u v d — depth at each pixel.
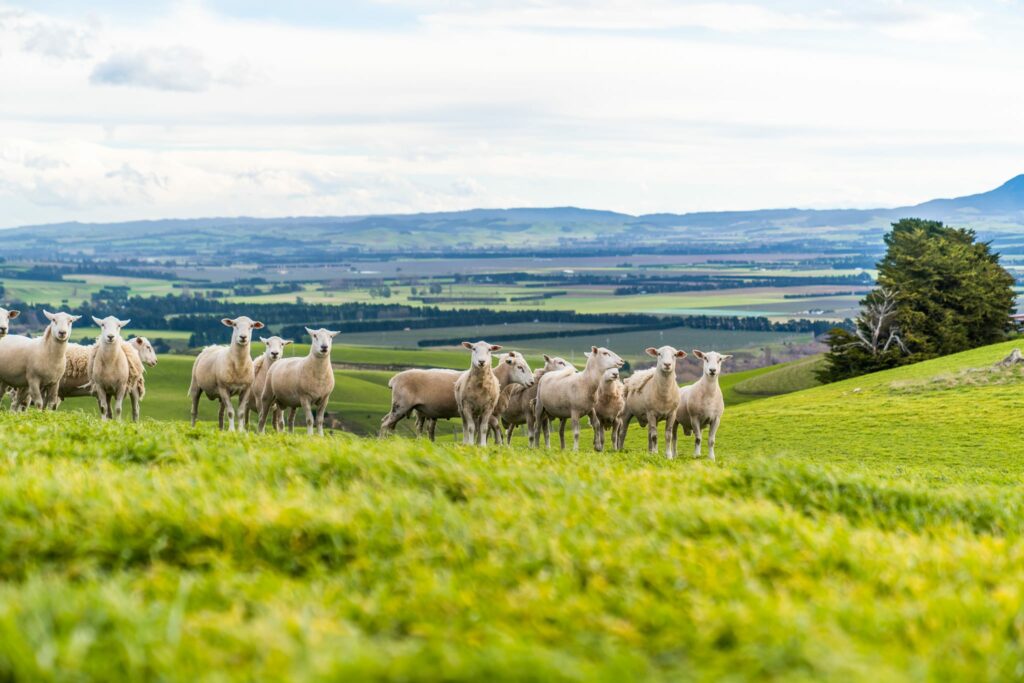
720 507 11.43
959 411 53.28
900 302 99.81
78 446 15.00
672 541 10.05
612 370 28.08
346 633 7.41
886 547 10.41
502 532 9.93
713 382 28.75
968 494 14.88
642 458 22.70
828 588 8.91
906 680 6.75
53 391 30.69
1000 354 73.44
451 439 52.97
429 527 9.96
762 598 8.38
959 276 100.06
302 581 8.84
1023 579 9.51
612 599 8.45
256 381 29.64
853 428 51.47
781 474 13.84
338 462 12.80
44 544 8.95
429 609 8.12
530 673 6.72
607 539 10.07
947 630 8.09
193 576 8.53
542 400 30.62
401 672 6.67
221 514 9.66
